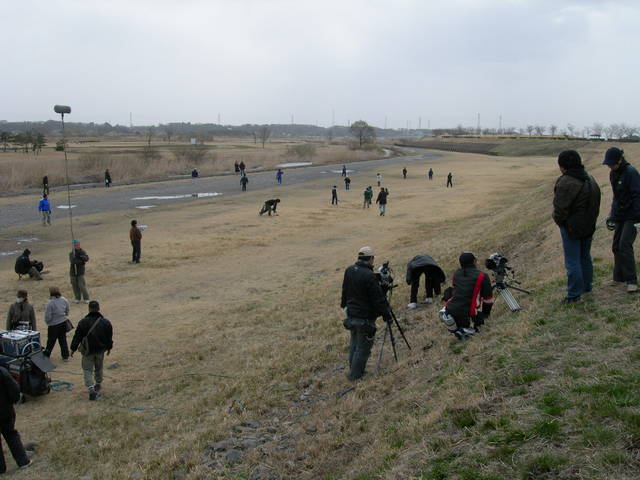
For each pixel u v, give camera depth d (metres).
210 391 9.23
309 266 20.55
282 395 8.39
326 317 12.66
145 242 25.28
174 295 16.98
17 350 9.27
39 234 27.05
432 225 28.81
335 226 29.75
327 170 71.06
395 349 8.55
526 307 7.61
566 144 112.25
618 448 3.67
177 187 49.19
